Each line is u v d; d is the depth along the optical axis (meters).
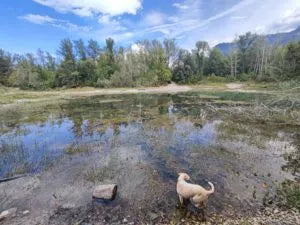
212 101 24.02
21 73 55.16
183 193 4.64
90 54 67.31
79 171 6.63
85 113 17.98
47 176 6.33
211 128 11.87
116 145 9.22
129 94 38.12
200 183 5.75
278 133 10.62
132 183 5.82
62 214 4.51
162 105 22.03
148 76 56.75
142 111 18.30
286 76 26.06
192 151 8.27
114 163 7.24
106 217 4.39
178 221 4.21
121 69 56.25
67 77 58.16
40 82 55.53
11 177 6.27
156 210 4.59
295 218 4.19
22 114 18.16
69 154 8.23
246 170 6.50
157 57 61.88
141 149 8.64
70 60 60.56
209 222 4.15
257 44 59.28
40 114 17.97
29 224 4.21
